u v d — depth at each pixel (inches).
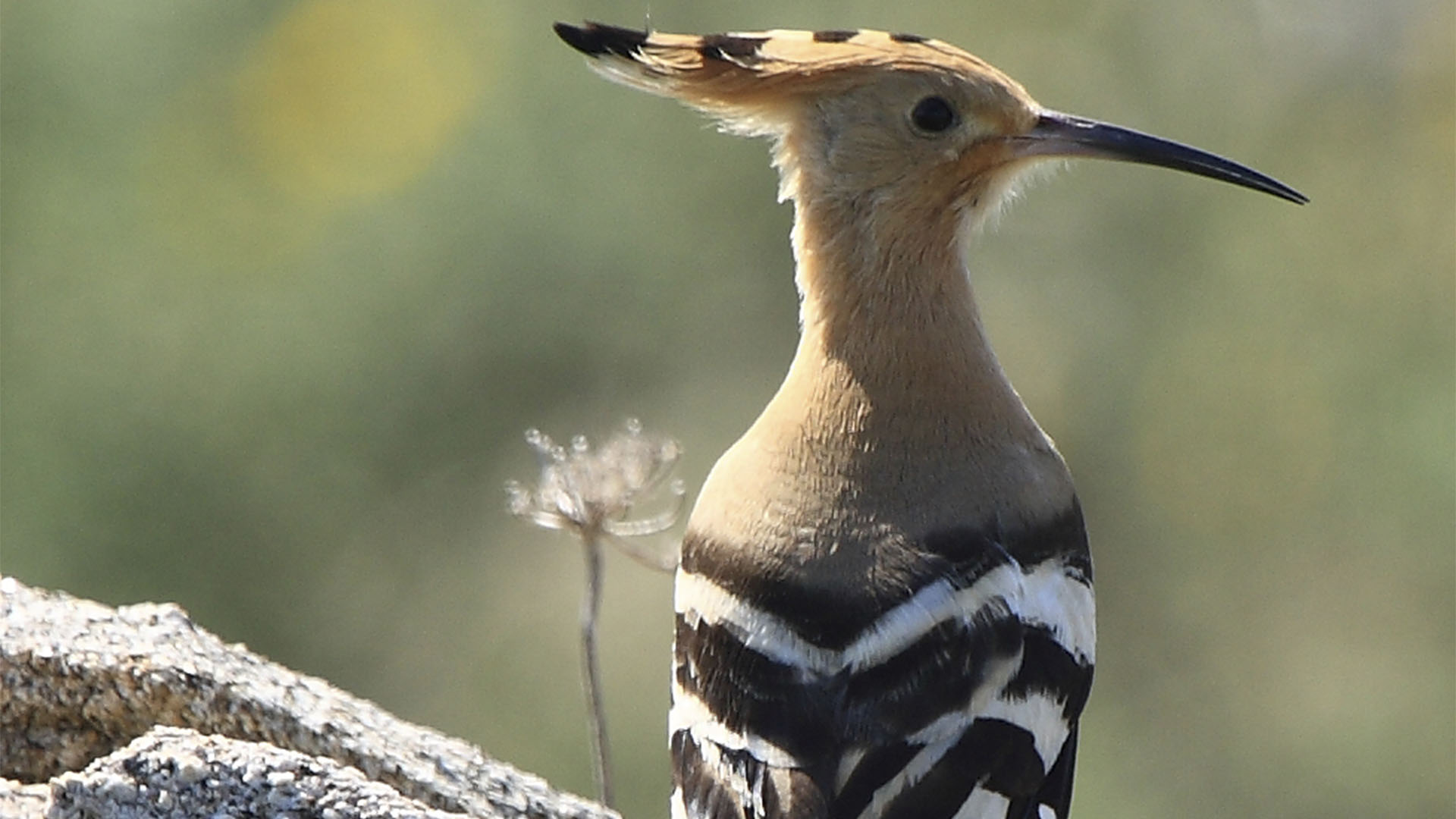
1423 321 644.1
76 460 550.3
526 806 248.5
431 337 591.5
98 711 239.0
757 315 619.5
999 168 274.8
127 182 573.3
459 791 246.1
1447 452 620.4
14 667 238.4
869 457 245.6
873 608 226.8
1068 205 658.2
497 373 599.5
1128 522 639.8
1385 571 620.7
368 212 590.2
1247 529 631.8
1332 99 686.5
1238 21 685.9
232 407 566.6
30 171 562.6
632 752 567.8
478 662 581.6
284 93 591.2
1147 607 631.8
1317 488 629.9
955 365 261.9
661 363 614.5
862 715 220.8
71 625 243.9
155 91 579.8
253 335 572.1
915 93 269.7
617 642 578.2
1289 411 639.8
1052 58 681.0
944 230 270.8
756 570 231.9
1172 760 612.4
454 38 605.6
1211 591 629.0
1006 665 229.0
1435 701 606.2
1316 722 612.4
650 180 614.2
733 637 228.5
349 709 250.5
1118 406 649.0
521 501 276.7
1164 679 624.1
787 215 620.4
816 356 263.7
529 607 587.8
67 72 569.6
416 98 599.8
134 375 559.5
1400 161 676.1
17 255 557.9
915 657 224.1
